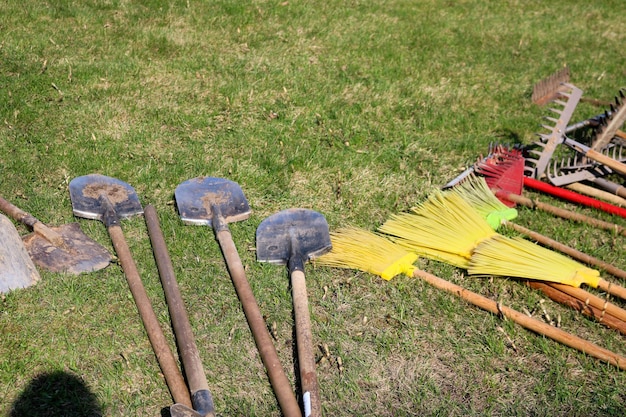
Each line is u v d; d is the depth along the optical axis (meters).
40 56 3.27
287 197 2.57
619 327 2.06
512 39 4.09
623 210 2.53
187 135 2.84
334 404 1.84
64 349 1.91
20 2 3.73
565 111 2.61
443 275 2.26
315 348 1.98
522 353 2.00
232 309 2.06
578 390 1.89
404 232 2.36
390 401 1.85
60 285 2.07
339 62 3.56
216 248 2.28
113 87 3.10
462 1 4.59
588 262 2.28
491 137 3.02
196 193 2.42
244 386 1.86
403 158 2.84
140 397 1.80
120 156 2.68
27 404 1.77
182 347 1.86
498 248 2.23
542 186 2.64
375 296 2.15
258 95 3.16
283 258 2.24
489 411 1.83
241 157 2.75
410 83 3.42
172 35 3.61
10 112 2.83
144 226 2.34
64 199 2.43
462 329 2.05
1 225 2.01
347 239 2.32
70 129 2.79
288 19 3.95
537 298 2.18
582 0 4.84
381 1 4.39
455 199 2.44
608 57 3.98
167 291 2.03
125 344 1.93
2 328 1.93
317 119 3.03
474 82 3.52
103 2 3.85
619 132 2.76
